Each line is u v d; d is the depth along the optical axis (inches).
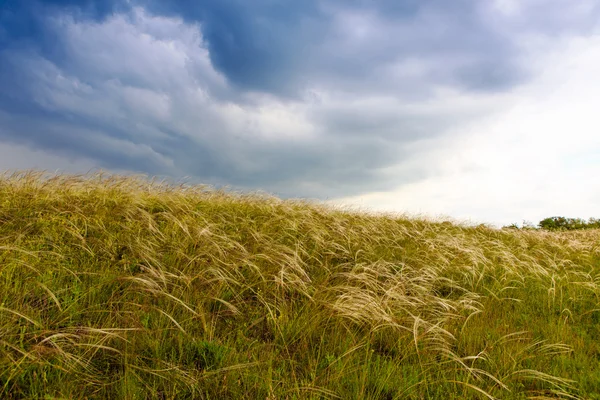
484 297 257.9
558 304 258.4
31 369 126.6
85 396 121.5
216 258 226.1
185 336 161.6
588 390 153.6
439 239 374.9
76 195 327.9
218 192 442.9
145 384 128.3
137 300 181.6
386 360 167.8
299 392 132.6
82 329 148.7
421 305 221.9
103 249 228.8
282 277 209.8
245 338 170.7
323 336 176.2
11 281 173.9
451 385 150.8
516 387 152.5
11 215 256.1
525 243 445.1
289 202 444.1
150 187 398.3
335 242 317.4
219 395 131.2
